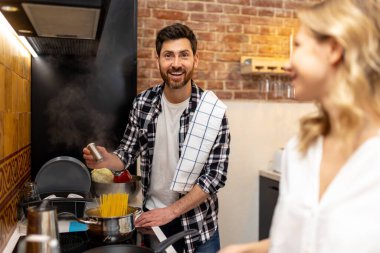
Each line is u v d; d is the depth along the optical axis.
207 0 2.96
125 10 2.13
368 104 0.75
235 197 3.08
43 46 1.86
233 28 3.03
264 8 3.08
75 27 1.37
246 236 3.12
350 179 0.77
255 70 2.87
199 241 1.76
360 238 0.74
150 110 1.80
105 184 1.80
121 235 1.31
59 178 1.89
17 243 1.36
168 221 1.58
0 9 1.10
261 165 3.12
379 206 0.74
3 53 1.36
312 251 0.80
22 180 1.79
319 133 0.88
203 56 2.98
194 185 1.71
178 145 1.76
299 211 0.84
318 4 0.82
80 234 1.40
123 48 2.15
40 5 1.05
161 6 2.88
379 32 0.74
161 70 1.68
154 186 1.83
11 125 1.52
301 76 0.81
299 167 0.89
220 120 1.71
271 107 3.12
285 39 3.14
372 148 0.76
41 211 1.02
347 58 0.74
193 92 1.75
